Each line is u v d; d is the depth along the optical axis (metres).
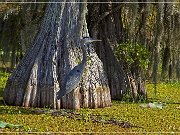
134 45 24.02
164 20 23.91
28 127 16.50
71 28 21.20
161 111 21.02
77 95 20.64
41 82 20.78
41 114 18.97
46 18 21.59
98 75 21.61
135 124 17.94
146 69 24.58
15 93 21.14
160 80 27.52
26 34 27.50
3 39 29.34
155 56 23.55
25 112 19.28
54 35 21.16
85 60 17.69
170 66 25.38
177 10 24.19
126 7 24.03
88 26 24.16
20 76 21.31
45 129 16.47
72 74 17.61
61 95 17.69
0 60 34.00
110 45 24.11
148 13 24.02
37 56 21.08
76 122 17.86
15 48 29.83
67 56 20.81
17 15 28.61
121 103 23.03
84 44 17.72
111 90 24.05
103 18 24.16
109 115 19.39
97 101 21.28
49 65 20.83
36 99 20.72
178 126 17.97
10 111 19.30
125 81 23.92
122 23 24.53
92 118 18.55
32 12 27.19
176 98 25.64
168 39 24.59
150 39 24.94
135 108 21.55
